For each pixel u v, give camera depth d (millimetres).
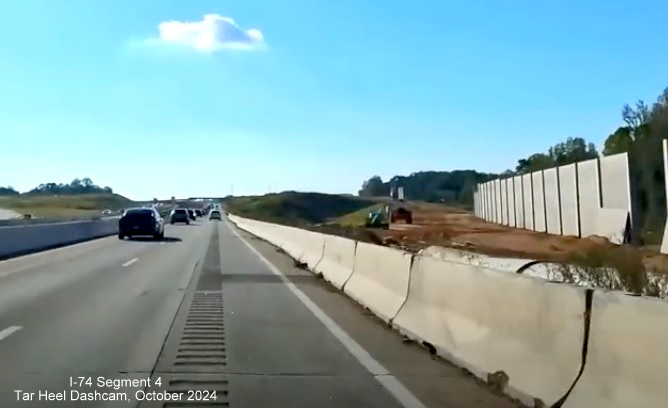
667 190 32062
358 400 8281
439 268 11531
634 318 6395
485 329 9508
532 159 94688
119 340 11891
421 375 9523
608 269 15523
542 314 8039
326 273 22188
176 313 15008
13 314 14742
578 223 45719
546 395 7496
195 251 36156
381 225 72312
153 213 50344
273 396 8430
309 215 170750
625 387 6402
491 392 8625
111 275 23328
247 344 11648
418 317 12117
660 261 20844
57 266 26891
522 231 56688
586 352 7113
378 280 15680
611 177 40156
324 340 12062
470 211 129375
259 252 35781
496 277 9297
